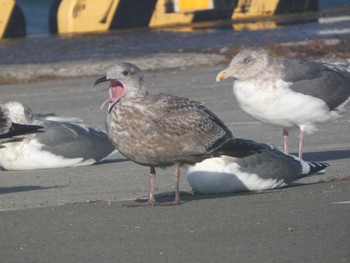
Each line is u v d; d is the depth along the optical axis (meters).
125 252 10.00
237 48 28.44
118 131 12.06
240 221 11.06
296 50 27.98
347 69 15.92
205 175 12.82
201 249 9.95
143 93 12.05
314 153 16.16
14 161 16.27
